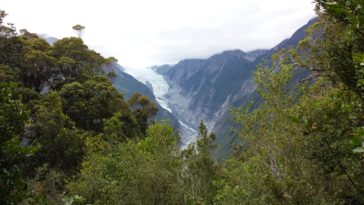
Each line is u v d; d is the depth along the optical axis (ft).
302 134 36.06
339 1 14.73
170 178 58.34
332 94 36.55
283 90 54.60
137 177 56.13
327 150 34.37
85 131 150.92
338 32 39.42
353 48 28.96
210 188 94.17
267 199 34.22
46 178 87.92
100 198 64.59
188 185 76.79
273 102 53.57
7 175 19.51
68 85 167.94
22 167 20.30
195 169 95.76
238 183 51.60
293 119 27.86
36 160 123.24
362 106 28.43
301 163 35.76
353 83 29.07
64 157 127.85
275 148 40.09
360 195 34.19
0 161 19.44
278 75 54.95
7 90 20.53
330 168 34.53
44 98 148.87
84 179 74.33
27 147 20.39
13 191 19.71
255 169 44.80
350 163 34.24
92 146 108.47
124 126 169.07
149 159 61.46
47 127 129.70
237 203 43.52
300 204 32.37
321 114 34.88
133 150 63.82
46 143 127.85
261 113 53.31
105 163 71.51
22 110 20.61
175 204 56.90
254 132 53.88
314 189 33.24
